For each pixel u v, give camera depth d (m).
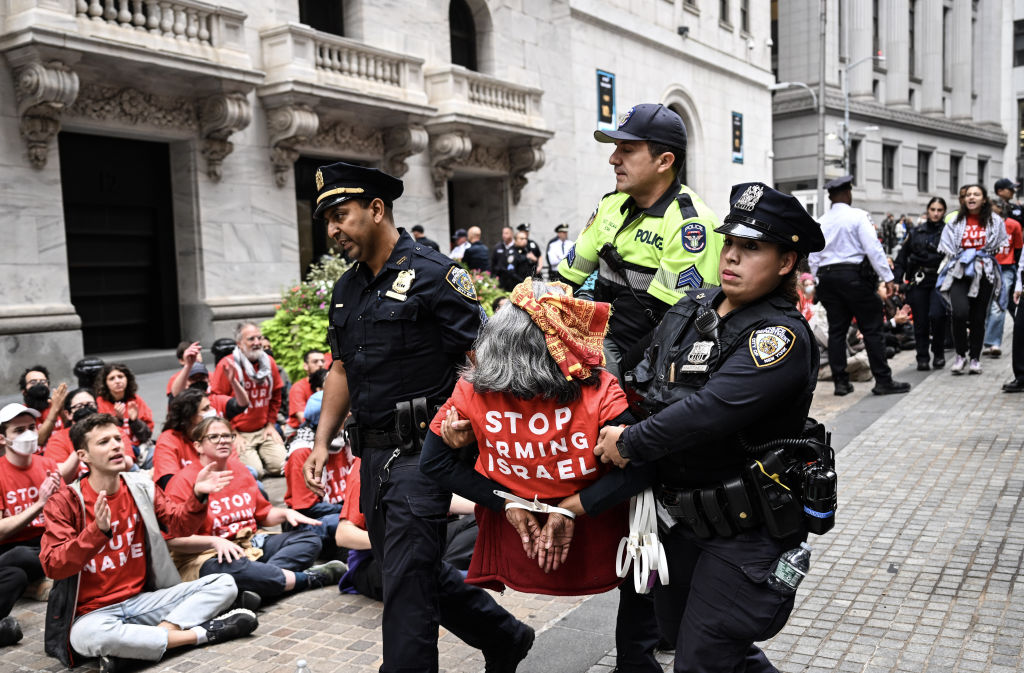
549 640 3.52
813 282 10.08
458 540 4.53
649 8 23.86
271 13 13.71
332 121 14.67
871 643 3.27
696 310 2.34
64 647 3.75
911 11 42.75
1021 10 51.56
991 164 48.19
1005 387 7.61
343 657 3.66
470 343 2.96
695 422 2.08
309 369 7.29
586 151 21.56
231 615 3.91
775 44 36.78
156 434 8.00
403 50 16.11
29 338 10.68
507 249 16.09
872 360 7.95
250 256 13.50
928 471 5.45
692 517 2.23
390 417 2.95
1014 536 4.27
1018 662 3.05
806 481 2.09
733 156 28.56
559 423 2.27
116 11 11.02
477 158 18.08
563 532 2.32
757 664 2.45
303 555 4.65
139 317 13.11
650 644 2.86
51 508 3.79
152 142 12.84
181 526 4.23
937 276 8.81
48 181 10.94
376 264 3.07
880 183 38.28
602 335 2.35
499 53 18.70
